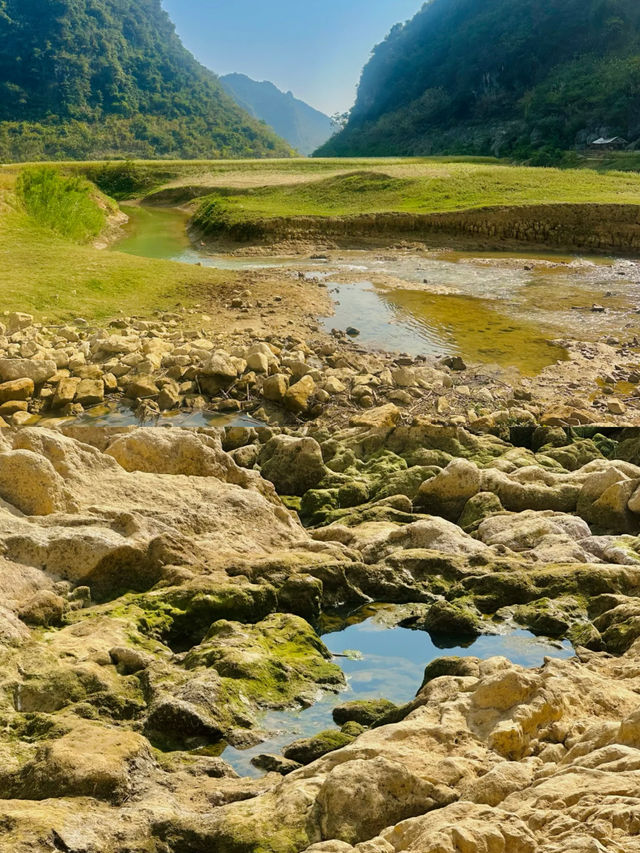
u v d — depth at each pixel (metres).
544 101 120.25
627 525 12.95
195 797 6.22
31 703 7.14
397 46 198.62
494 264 31.14
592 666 8.23
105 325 18.89
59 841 5.36
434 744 6.33
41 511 10.45
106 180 75.38
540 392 16.09
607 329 20.48
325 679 8.48
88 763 6.15
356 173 50.72
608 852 4.60
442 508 13.63
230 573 10.22
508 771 5.74
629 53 132.25
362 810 5.64
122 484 11.76
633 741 5.91
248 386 15.86
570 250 35.50
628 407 15.50
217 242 38.78
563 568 10.80
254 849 5.48
